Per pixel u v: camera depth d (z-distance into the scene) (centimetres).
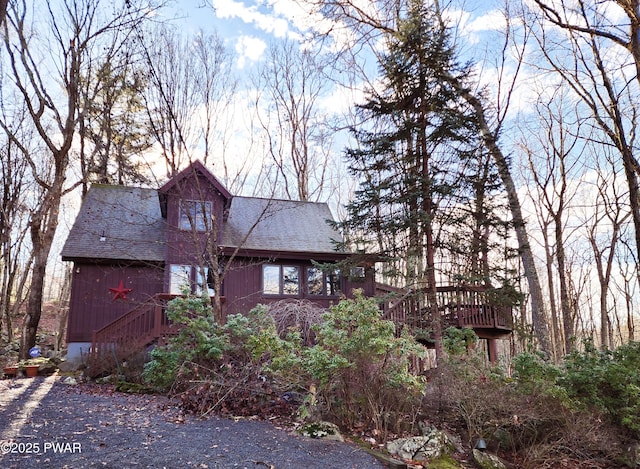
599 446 620
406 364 629
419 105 1105
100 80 1326
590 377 657
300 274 1473
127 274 1352
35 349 1169
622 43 965
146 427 578
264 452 506
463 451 617
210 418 648
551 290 1738
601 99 1112
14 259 1656
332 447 546
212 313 841
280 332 928
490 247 1071
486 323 1227
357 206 1124
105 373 991
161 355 774
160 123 1196
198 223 1397
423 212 996
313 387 616
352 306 633
